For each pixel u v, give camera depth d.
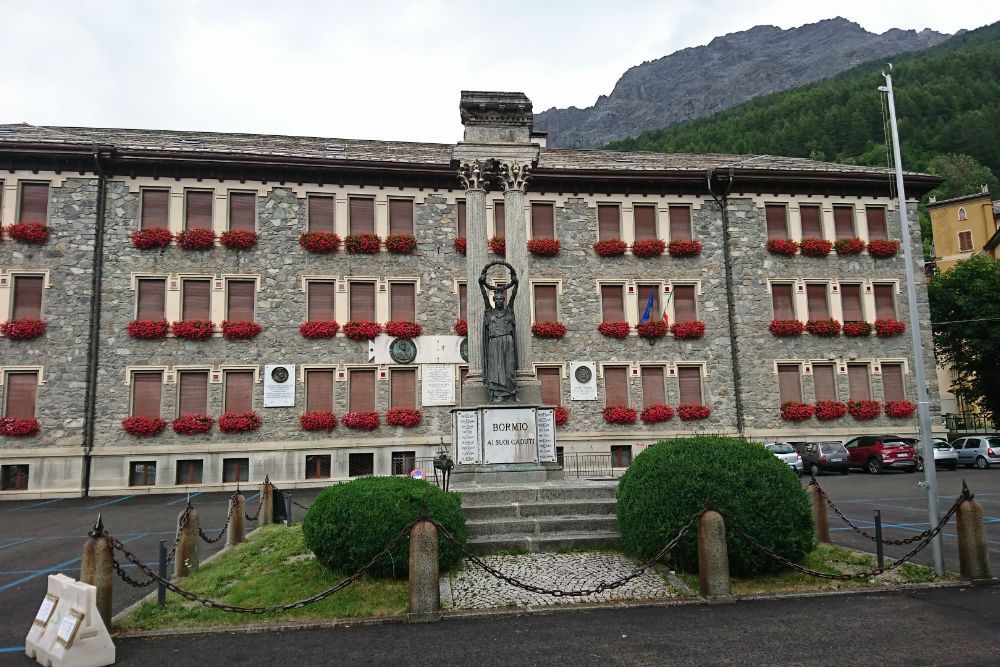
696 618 7.34
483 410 12.83
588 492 11.23
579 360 26.20
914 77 98.88
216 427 23.70
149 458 23.06
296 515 16.58
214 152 24.41
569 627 7.11
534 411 12.94
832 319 27.59
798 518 8.70
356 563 8.74
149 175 24.52
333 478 24.03
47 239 23.50
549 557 9.66
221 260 24.61
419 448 24.69
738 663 6.07
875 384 27.62
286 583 8.87
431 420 24.94
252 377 24.31
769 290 27.48
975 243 52.69
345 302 25.22
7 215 23.33
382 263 25.72
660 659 6.18
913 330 9.79
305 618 7.52
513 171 14.56
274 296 24.80
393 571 8.77
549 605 7.81
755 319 27.25
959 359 36.44
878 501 17.59
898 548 11.05
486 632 7.01
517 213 14.45
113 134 27.08
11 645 7.18
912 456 25.52
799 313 27.59
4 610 8.56
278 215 25.22
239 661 6.34
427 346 25.34
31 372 22.92
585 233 27.05
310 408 24.56
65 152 23.48
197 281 24.53
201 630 7.25
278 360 24.47
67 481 22.34
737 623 7.16
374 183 26.05
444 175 26.22
